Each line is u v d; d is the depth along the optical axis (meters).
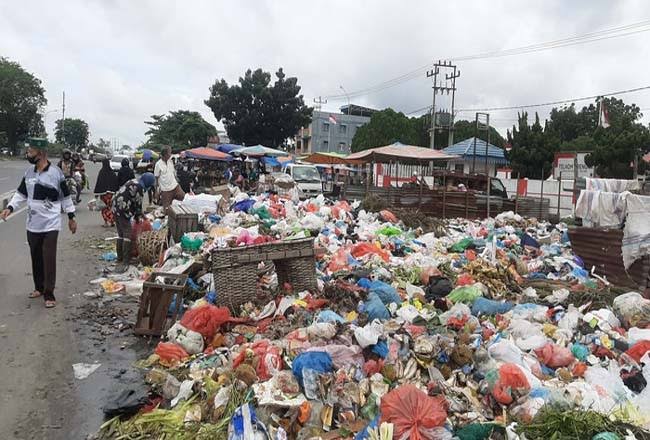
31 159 6.59
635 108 56.34
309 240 6.82
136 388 4.59
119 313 6.62
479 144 33.62
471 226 15.38
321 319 5.39
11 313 6.38
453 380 4.60
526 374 4.44
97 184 13.45
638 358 5.19
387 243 10.71
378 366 4.56
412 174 30.73
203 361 5.00
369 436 3.57
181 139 58.78
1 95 70.38
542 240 13.59
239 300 6.35
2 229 12.07
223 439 3.76
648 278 8.64
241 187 27.11
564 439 3.57
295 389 4.16
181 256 8.45
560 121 57.31
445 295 7.29
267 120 46.22
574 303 7.19
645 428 3.89
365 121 68.25
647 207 8.92
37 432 3.88
